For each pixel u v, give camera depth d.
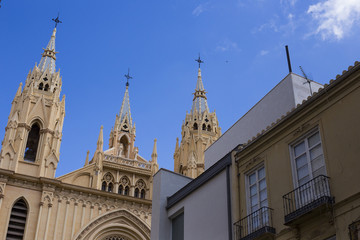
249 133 25.86
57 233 45.47
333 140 16.33
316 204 15.38
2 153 47.84
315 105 17.62
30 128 52.22
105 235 48.22
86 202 48.72
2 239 42.78
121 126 67.38
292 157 18.27
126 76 75.12
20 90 56.47
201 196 23.50
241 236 19.38
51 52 62.09
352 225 14.28
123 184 53.84
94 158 54.69
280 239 17.09
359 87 16.02
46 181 47.06
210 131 66.56
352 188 14.91
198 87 72.75
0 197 44.53
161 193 26.64
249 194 20.30
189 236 23.20
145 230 49.69
